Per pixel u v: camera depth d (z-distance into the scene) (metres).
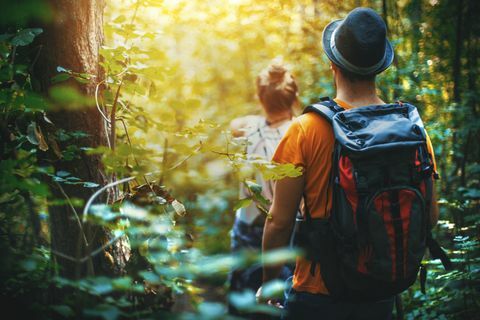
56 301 1.70
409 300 2.89
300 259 1.93
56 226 1.87
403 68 3.87
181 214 1.85
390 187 1.73
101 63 1.83
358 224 1.72
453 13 3.98
